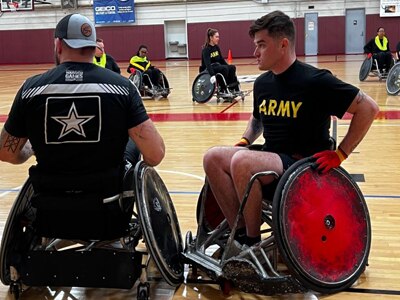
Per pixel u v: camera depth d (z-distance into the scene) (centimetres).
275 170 236
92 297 246
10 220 235
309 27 2180
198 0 2220
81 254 229
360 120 230
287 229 215
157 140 227
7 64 2395
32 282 233
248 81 1291
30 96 216
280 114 245
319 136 246
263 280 220
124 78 226
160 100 1040
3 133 228
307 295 239
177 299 240
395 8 2086
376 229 317
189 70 1725
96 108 215
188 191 414
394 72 959
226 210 253
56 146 219
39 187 227
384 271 261
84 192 223
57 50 225
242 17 2206
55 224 230
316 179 228
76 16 221
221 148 252
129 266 225
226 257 242
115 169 223
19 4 2319
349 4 2130
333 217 229
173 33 2300
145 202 224
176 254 253
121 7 2264
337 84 231
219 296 243
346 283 228
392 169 464
